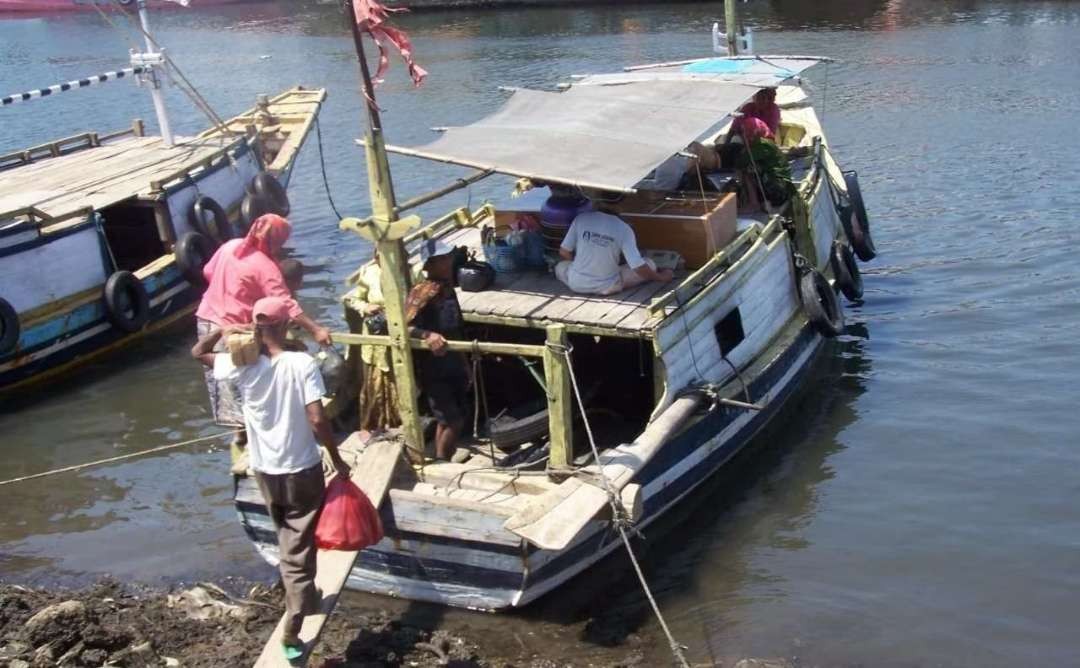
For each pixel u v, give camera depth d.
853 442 11.48
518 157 9.43
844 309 15.15
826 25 37.69
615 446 10.12
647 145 9.96
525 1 45.72
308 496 7.29
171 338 15.70
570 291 10.30
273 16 51.66
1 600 8.74
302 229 19.95
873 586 8.98
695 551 9.60
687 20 40.53
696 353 10.14
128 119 30.23
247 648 8.01
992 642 8.20
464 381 9.35
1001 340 13.77
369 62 37.12
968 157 21.91
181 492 11.18
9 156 17.98
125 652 7.91
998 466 10.80
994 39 33.53
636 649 8.20
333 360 9.58
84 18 56.00
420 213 20.27
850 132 24.39
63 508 10.94
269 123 21.56
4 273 13.66
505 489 8.81
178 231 16.23
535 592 8.48
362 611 8.67
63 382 14.30
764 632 8.39
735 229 11.34
